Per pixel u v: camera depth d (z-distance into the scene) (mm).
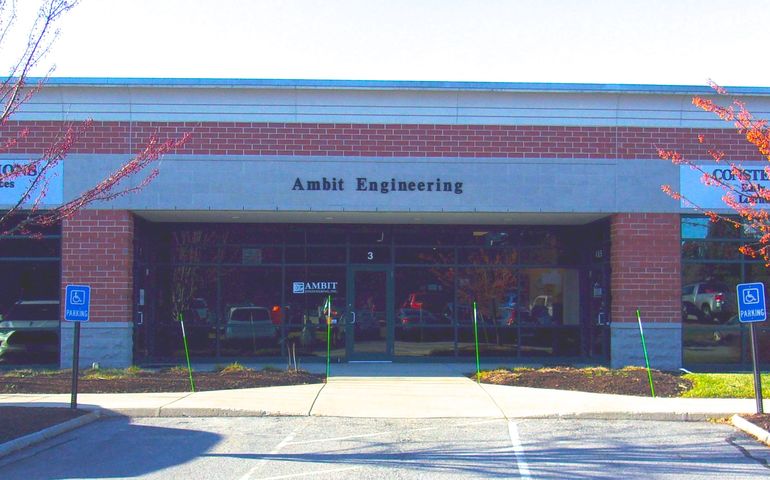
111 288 17062
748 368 17547
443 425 11297
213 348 19000
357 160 17250
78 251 17062
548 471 8508
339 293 19219
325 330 19156
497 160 17344
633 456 9250
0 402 12766
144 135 17172
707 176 14328
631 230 17438
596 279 19297
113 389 14086
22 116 17000
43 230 17344
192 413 12094
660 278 17438
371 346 19109
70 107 17125
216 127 17219
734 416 11344
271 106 17266
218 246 19234
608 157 17484
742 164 17469
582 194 17406
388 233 19391
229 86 17047
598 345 19141
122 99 17172
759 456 9266
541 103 17500
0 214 17016
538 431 10844
